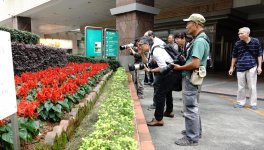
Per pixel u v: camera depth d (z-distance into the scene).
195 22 3.19
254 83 5.87
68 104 3.56
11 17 22.98
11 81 2.02
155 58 3.84
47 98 3.16
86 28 11.73
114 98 3.54
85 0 16.50
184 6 17.56
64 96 3.61
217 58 17.45
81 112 3.43
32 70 7.41
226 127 4.35
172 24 18.69
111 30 11.48
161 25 19.59
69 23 28.66
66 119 3.29
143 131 3.23
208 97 7.63
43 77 5.41
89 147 1.70
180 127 4.21
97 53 12.14
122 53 11.15
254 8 15.10
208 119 4.89
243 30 5.68
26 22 23.34
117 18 11.43
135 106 4.52
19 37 7.97
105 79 7.73
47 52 8.38
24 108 2.55
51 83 4.63
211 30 16.64
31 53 7.38
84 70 7.26
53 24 29.36
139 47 4.38
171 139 3.64
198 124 3.40
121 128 2.19
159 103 4.14
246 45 5.78
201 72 3.13
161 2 16.17
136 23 10.57
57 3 17.58
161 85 3.98
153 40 4.28
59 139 2.33
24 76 5.09
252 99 5.93
